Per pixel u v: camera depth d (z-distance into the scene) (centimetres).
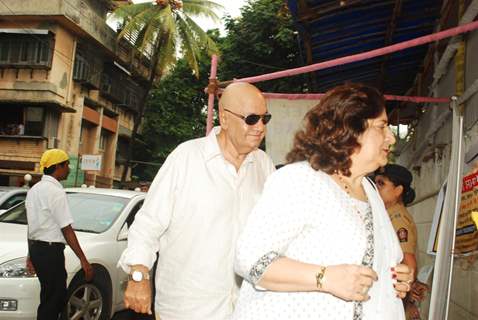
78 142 2248
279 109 580
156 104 2756
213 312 256
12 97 2089
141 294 252
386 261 182
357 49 677
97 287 527
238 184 271
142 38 2362
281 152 576
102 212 603
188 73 2742
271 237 171
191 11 2317
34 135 2098
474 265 408
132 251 257
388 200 330
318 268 164
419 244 804
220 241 261
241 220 268
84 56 2278
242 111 261
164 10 2241
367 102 179
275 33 1666
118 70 2569
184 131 2745
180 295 259
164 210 266
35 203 436
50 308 444
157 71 2514
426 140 727
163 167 276
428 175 732
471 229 372
